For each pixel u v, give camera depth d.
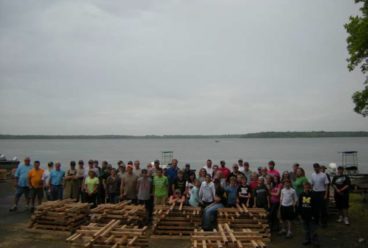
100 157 94.88
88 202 14.16
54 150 150.12
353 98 13.43
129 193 13.77
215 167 15.45
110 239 8.84
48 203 12.66
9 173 25.28
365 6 12.74
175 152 127.44
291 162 73.06
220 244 8.30
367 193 18.50
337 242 10.98
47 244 10.73
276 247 10.64
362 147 168.50
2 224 12.91
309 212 10.70
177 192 13.22
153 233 11.64
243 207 11.97
